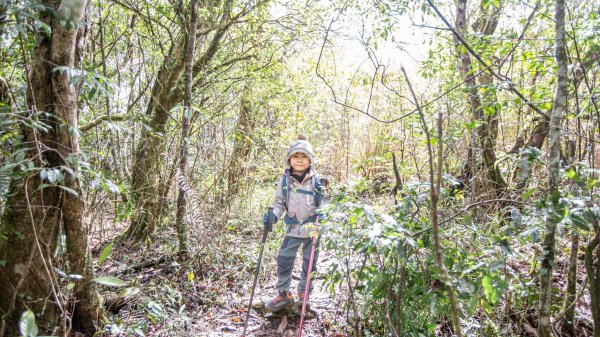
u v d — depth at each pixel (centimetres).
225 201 590
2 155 272
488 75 478
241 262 493
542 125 476
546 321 209
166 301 371
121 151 593
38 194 256
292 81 682
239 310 396
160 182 534
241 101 656
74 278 275
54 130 257
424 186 248
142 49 577
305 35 594
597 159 383
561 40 202
